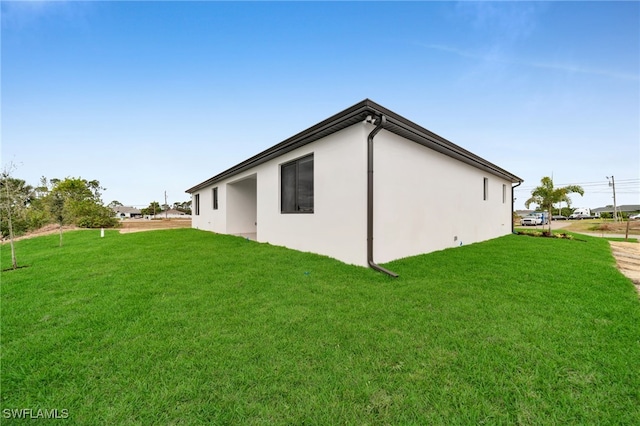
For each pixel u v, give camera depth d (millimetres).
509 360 2174
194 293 3850
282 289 3986
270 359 2232
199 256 6266
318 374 2031
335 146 5816
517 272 4848
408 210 6270
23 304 3521
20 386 1941
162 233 11750
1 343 2539
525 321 2875
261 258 5957
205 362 2186
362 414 1658
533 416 1635
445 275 4672
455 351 2328
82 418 1647
